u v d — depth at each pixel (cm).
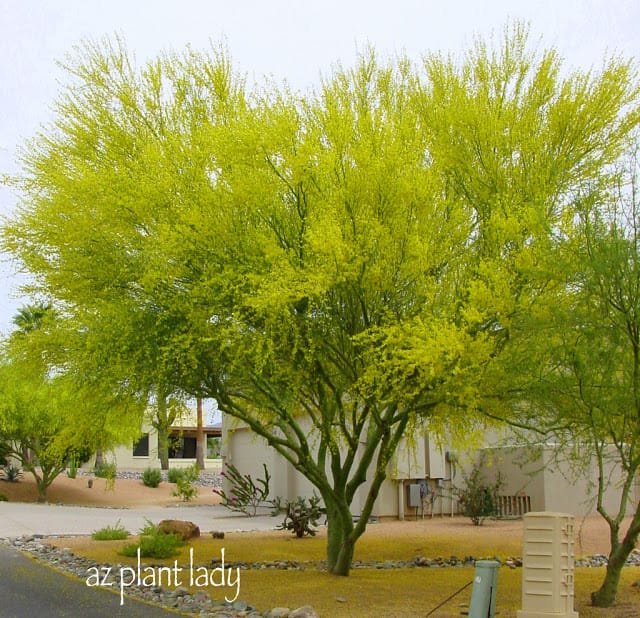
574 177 1053
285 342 982
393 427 1638
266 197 984
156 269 973
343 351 1050
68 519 2325
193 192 1002
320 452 1372
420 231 991
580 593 1101
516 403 1147
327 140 1021
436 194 1045
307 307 989
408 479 2222
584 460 1103
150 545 1447
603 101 1072
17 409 2973
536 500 2133
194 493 3509
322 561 1441
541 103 1090
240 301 958
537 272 918
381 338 950
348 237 962
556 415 1065
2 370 1758
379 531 1897
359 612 954
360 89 1188
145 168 1038
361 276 963
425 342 870
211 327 989
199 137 1031
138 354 998
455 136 1069
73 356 1077
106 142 1115
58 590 1105
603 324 928
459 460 2181
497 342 991
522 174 1055
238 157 981
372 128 1018
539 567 823
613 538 1009
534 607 818
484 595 838
